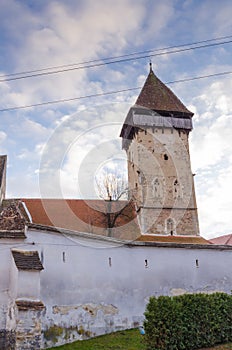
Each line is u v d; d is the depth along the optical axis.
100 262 18.77
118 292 18.75
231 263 22.23
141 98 41.09
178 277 20.58
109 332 17.80
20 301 14.45
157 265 20.31
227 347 14.01
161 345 13.31
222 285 21.48
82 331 16.98
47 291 16.52
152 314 13.79
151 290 19.67
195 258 21.42
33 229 17.09
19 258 15.71
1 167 34.81
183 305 14.30
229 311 15.23
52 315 16.28
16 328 14.08
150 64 44.25
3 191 34.09
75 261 17.94
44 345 15.53
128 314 18.62
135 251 20.11
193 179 39.59
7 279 16.23
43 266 16.78
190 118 41.75
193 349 13.80
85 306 17.48
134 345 15.37
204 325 14.33
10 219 18.92
